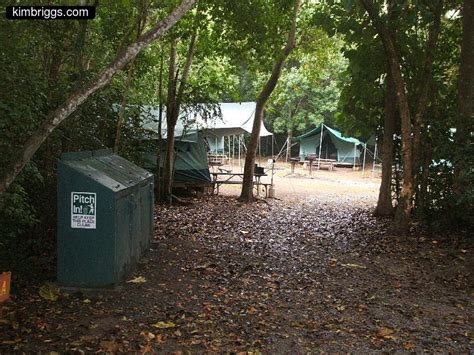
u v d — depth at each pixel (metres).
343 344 4.99
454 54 12.67
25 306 5.71
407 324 5.59
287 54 16.25
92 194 6.15
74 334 4.98
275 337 5.13
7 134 5.85
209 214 13.70
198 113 16.34
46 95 7.13
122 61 5.08
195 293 6.54
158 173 15.70
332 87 34.91
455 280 7.41
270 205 16.34
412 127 12.44
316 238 10.64
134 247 7.30
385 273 7.82
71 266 6.25
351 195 20.56
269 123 40.03
